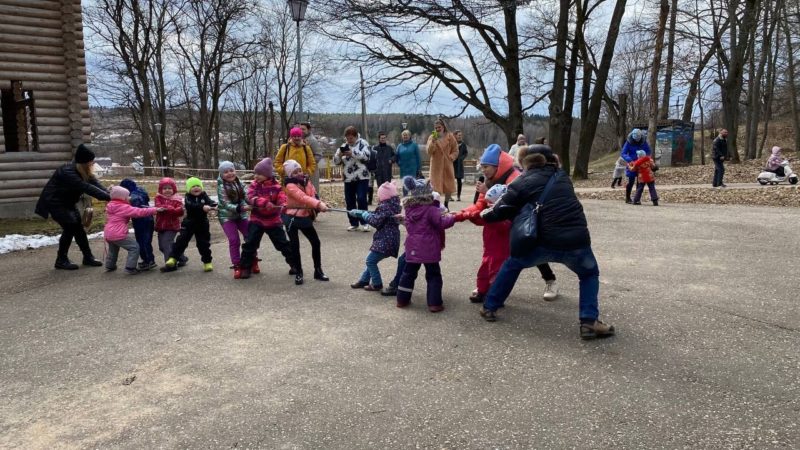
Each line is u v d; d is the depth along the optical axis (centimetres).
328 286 615
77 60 1140
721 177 1645
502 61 2256
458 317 496
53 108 1130
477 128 2612
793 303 507
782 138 3897
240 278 652
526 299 546
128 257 685
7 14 1062
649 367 379
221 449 292
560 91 2323
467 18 2058
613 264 684
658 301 525
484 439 296
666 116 2889
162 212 696
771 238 826
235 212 680
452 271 670
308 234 630
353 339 446
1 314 534
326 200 1480
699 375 364
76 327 491
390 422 315
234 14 3428
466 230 975
